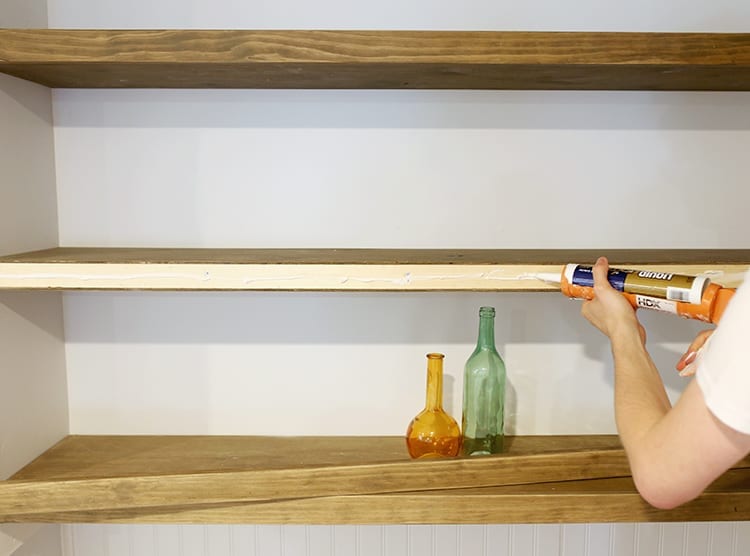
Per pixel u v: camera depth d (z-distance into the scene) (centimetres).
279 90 122
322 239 126
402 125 123
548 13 121
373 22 121
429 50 94
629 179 125
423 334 129
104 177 124
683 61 94
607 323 91
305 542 137
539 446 126
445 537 137
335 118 123
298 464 117
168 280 100
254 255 111
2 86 105
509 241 126
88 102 122
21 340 112
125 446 125
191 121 123
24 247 113
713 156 125
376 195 125
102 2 120
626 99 123
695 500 103
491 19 120
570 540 138
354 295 128
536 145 124
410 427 119
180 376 130
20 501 102
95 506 103
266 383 130
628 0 120
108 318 128
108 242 126
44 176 120
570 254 115
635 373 84
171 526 137
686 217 126
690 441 67
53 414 124
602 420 131
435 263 100
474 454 120
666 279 88
